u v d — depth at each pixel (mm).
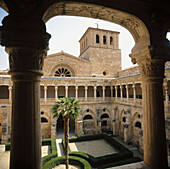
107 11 5059
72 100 17438
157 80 5609
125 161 18719
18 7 3846
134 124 27719
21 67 4023
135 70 32594
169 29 5988
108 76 42344
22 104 4035
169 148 18578
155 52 5188
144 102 5938
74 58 38438
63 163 19562
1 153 21844
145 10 5246
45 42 4184
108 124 36281
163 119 5621
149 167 5535
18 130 3971
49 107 31875
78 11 5023
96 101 35656
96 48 42000
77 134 32031
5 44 3848
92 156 20391
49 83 32094
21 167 3930
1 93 32531
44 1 4070
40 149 4383
